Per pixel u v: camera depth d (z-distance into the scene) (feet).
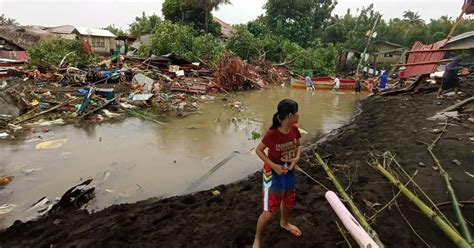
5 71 63.10
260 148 10.35
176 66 68.90
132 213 14.96
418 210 13.65
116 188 19.49
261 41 101.76
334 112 46.42
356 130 32.68
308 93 67.82
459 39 58.08
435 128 27.63
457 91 42.09
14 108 35.50
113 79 60.03
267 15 152.76
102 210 15.92
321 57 103.91
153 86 53.16
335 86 71.51
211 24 131.03
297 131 10.82
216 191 17.85
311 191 16.46
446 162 19.12
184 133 31.99
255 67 86.02
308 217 13.53
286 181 10.71
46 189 19.04
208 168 23.17
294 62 100.01
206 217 14.15
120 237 12.61
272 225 12.86
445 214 13.25
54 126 32.37
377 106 47.39
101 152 25.61
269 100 55.88
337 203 11.37
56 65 65.51
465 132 25.14
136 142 28.48
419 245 11.24
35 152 25.09
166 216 14.49
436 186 15.93
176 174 21.90
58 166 22.52
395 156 21.26
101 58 90.94
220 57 71.41
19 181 19.99
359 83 69.72
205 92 56.65
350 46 125.29
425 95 48.39
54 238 12.75
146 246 11.99
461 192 15.17
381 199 14.87
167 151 26.48
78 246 12.07
